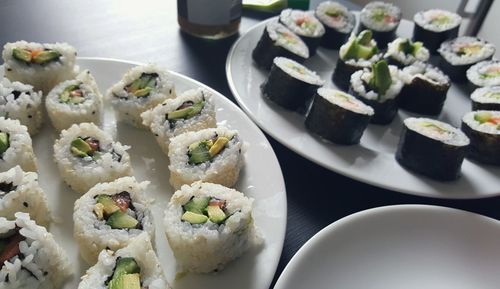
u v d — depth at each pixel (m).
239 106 0.28
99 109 0.26
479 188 0.24
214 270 0.19
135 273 0.17
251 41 0.34
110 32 0.34
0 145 0.22
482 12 0.53
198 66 0.32
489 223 0.20
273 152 0.24
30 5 0.36
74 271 0.19
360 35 0.35
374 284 0.19
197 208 0.20
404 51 0.36
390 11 0.40
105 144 0.23
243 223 0.19
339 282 0.18
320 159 0.24
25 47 0.27
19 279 0.17
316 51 0.37
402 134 0.26
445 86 0.31
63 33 0.33
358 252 0.19
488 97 0.31
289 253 0.21
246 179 0.23
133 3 0.38
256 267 0.19
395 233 0.20
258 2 0.40
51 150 0.24
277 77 0.28
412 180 0.24
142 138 0.25
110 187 0.21
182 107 0.25
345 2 0.44
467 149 0.25
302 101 0.28
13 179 0.20
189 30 0.34
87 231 0.19
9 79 0.27
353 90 0.31
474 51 0.37
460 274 0.19
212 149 0.23
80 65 0.28
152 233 0.20
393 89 0.30
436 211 0.21
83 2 0.37
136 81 0.27
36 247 0.18
